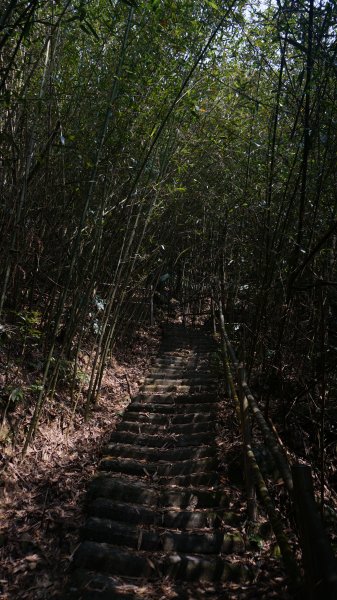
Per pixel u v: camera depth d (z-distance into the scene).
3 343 4.52
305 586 1.92
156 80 4.82
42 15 4.41
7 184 4.09
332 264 3.86
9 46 3.87
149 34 4.72
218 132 6.32
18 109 4.01
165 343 8.98
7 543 3.06
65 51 4.69
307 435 4.70
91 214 5.30
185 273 12.27
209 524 3.33
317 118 3.75
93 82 4.95
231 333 6.91
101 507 3.39
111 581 2.75
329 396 4.80
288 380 5.04
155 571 2.86
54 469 3.93
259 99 5.58
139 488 3.68
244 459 3.60
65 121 4.55
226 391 5.58
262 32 4.80
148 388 6.19
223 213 8.01
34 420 3.96
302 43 3.75
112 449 4.38
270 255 4.86
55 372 4.59
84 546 2.98
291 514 3.42
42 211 4.90
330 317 4.22
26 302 5.25
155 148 5.53
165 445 4.52
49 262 5.35
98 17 4.35
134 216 6.11
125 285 5.91
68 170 5.07
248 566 2.93
